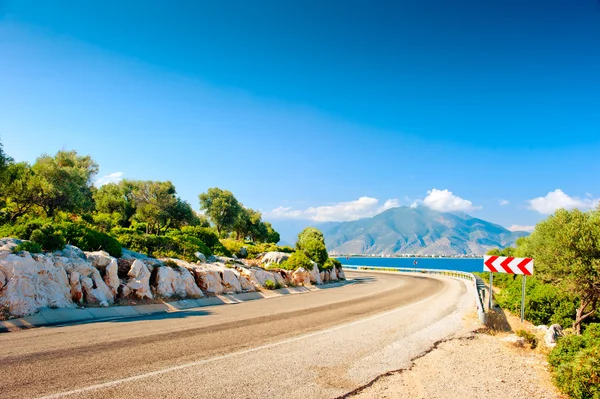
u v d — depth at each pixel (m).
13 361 6.88
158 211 41.78
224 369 6.97
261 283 23.55
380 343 9.70
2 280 10.65
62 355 7.42
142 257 18.52
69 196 29.44
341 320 13.13
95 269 13.92
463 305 18.41
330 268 36.44
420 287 29.81
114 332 9.84
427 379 6.98
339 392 6.06
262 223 75.31
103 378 6.16
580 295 19.42
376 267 64.06
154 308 14.48
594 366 6.45
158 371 6.67
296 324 12.10
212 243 30.92
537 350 9.98
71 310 11.82
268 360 7.70
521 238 36.09
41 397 5.23
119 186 54.41
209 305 16.83
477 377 7.30
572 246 19.69
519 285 23.42
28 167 29.11
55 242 13.70
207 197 61.84
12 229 13.95
